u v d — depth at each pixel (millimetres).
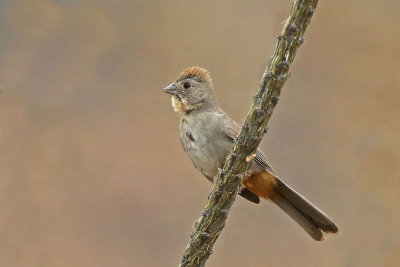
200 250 7188
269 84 6680
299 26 6508
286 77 6660
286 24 6539
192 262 7211
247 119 6836
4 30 14398
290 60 6613
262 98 6738
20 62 14047
